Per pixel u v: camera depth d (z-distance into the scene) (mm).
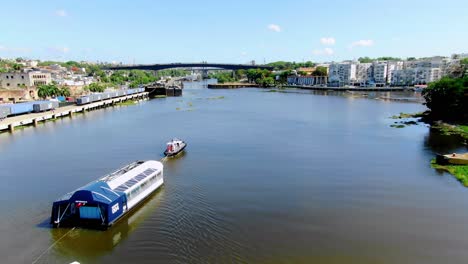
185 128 133125
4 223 51062
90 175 74812
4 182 70500
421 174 75500
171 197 61156
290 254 43156
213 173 75812
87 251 43344
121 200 51344
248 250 43844
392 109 197125
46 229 48875
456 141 108062
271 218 53438
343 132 124938
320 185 68438
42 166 82000
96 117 166500
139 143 106000
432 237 48219
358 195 63312
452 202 60219
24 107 156000
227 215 54125
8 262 41062
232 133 122625
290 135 119188
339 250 44375
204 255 42500
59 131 128250
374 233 49125
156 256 42156
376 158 88562
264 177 73188
